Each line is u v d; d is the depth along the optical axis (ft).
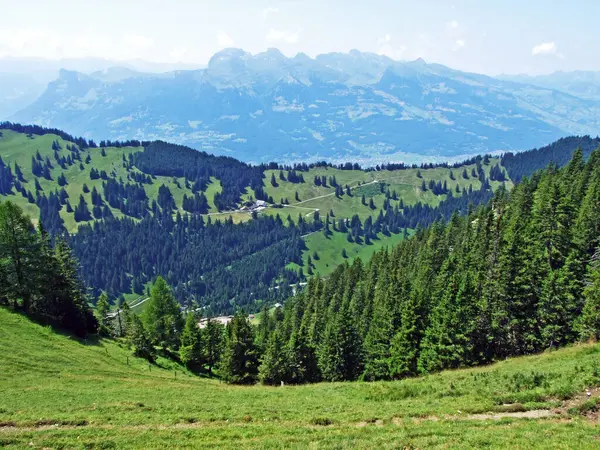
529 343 212.64
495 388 121.80
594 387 106.73
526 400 107.24
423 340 213.87
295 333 248.32
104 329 322.96
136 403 130.93
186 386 177.17
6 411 118.52
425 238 491.72
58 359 191.01
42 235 272.92
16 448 89.56
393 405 119.75
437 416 104.06
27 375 163.43
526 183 414.82
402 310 230.68
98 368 193.77
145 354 260.21
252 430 100.32
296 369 239.71
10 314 227.20
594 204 266.98
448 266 283.59
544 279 216.74
